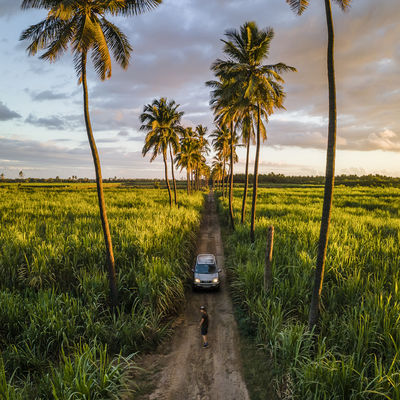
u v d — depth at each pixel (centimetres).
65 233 1555
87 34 840
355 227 1845
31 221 1967
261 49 1680
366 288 880
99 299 1004
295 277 1014
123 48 1002
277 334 754
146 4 919
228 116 2197
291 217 2478
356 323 678
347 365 546
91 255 1243
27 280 1054
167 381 720
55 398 535
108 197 4728
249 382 706
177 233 1812
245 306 1087
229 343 890
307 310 862
